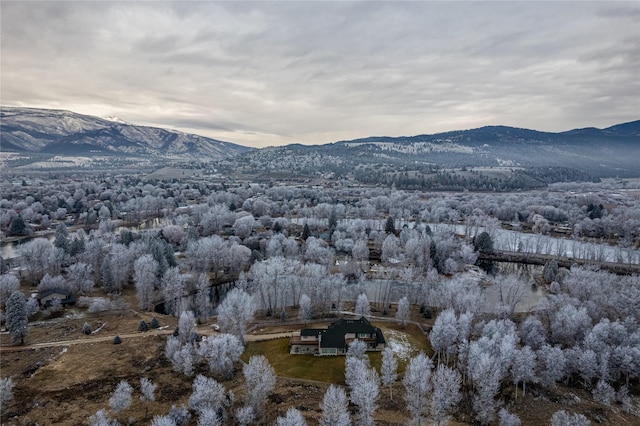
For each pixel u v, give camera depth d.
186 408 97.56
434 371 116.00
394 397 104.19
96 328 142.62
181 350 119.00
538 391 106.56
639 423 97.81
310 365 118.88
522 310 167.38
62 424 92.38
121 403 92.38
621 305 144.00
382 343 126.56
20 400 99.69
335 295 181.00
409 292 184.38
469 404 101.44
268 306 167.38
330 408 86.75
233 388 107.38
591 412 99.19
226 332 136.25
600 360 111.00
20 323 126.31
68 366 115.56
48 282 170.25
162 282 181.25
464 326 126.88
